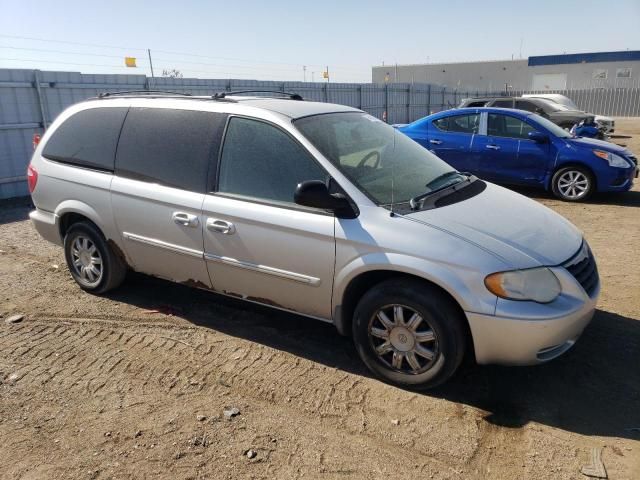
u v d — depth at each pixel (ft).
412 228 10.64
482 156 31.35
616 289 16.43
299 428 10.02
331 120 13.29
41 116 33.17
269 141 12.35
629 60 152.56
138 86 39.27
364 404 10.75
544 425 10.08
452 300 10.43
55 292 16.56
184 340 13.42
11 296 16.29
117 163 14.58
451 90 107.34
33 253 20.72
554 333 10.03
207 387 11.38
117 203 14.39
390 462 9.14
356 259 10.93
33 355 12.76
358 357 12.61
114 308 15.33
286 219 11.67
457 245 10.28
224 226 12.46
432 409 10.57
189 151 13.35
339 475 8.84
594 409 10.57
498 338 10.04
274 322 14.43
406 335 10.91
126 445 9.56
